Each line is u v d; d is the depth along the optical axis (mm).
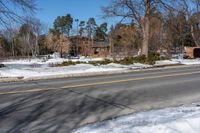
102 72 23922
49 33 109688
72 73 22797
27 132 7453
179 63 35719
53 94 12422
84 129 7406
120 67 28500
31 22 30219
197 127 7023
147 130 6852
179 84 15477
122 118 8398
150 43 59656
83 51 106625
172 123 7184
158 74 20859
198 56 55031
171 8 38688
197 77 18625
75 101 11070
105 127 7402
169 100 11445
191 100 11477
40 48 105250
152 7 38594
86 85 15062
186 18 53406
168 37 64625
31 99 11375
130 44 73062
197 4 57219
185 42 69438
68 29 122938
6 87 15195
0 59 53562
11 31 29297
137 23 40188
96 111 9656
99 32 130250
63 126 7969
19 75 21906
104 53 84125
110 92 12969
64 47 103625
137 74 21422
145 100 11414
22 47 89125
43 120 8539
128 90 13539
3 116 8945
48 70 25000
